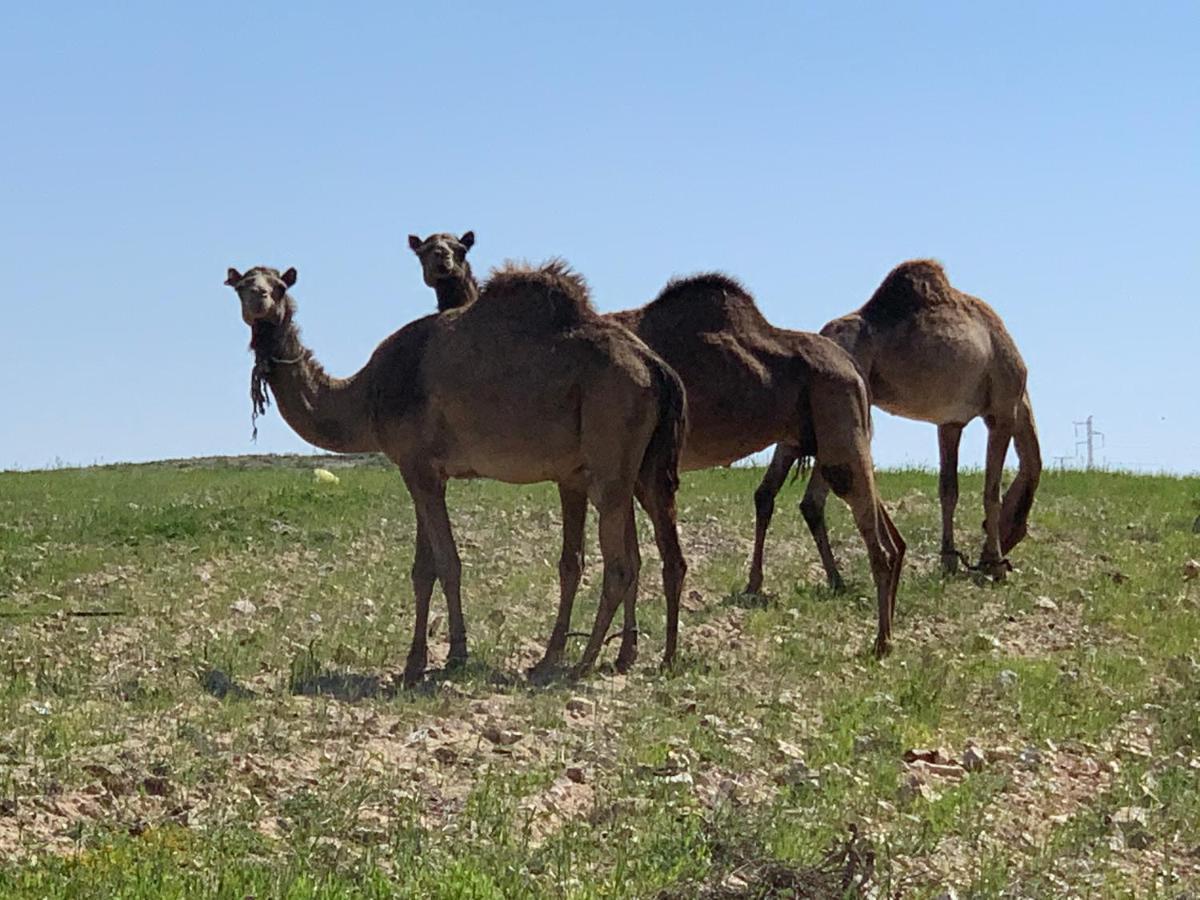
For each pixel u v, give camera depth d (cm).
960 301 1708
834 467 1321
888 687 1195
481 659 1248
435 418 1200
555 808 838
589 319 1199
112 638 1291
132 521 1920
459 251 1376
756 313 1341
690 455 1326
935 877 779
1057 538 1898
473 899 684
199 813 780
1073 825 888
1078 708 1176
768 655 1311
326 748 927
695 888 703
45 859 700
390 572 1633
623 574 1199
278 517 1962
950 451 1742
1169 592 1642
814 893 715
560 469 1207
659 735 1005
